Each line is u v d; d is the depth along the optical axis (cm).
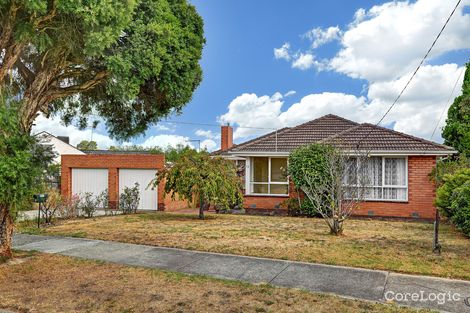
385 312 470
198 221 1358
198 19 950
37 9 520
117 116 1045
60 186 2272
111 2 580
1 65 650
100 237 998
